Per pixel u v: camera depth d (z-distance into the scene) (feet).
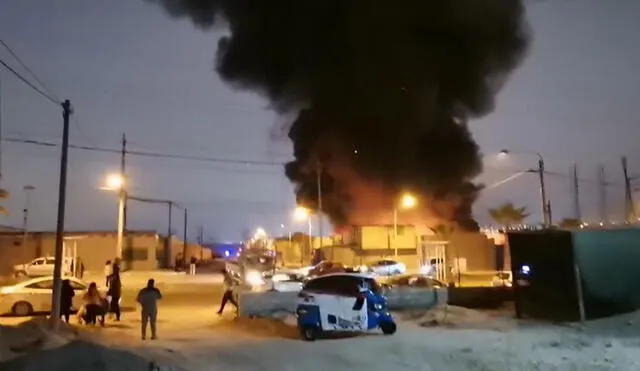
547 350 44.16
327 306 54.65
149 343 51.70
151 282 56.24
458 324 62.95
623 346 44.57
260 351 45.96
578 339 49.03
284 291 72.95
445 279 110.73
